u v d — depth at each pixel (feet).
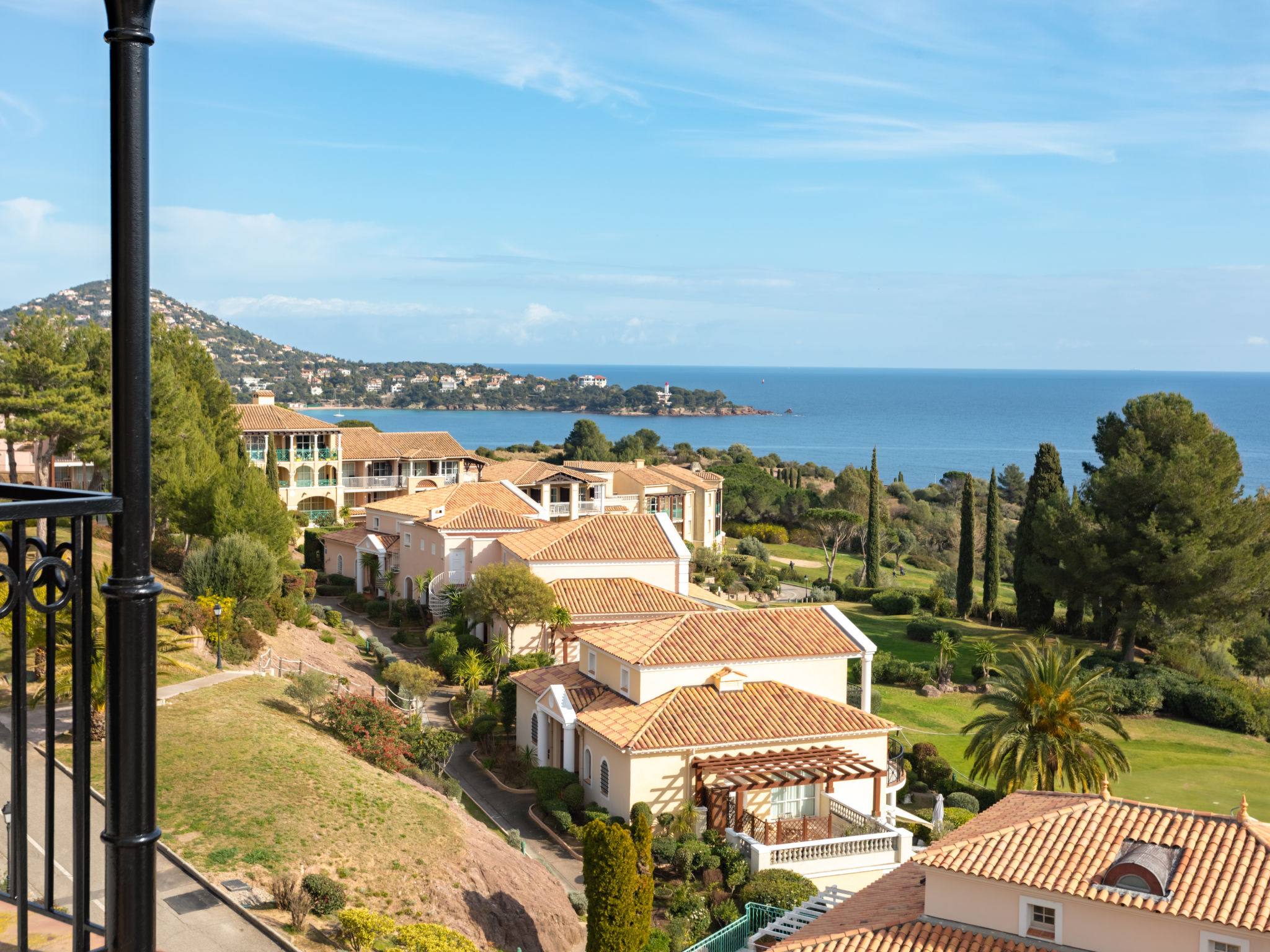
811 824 133.08
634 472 347.36
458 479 367.86
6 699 85.61
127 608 15.01
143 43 14.69
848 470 453.17
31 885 57.26
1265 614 241.76
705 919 108.68
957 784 160.35
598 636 160.86
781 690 150.30
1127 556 222.48
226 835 82.43
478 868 92.73
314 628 194.49
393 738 121.19
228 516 182.50
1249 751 191.11
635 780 131.95
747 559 343.67
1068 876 78.89
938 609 291.79
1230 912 72.84
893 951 79.56
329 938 70.95
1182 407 243.60
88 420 175.73
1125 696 208.23
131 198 14.64
